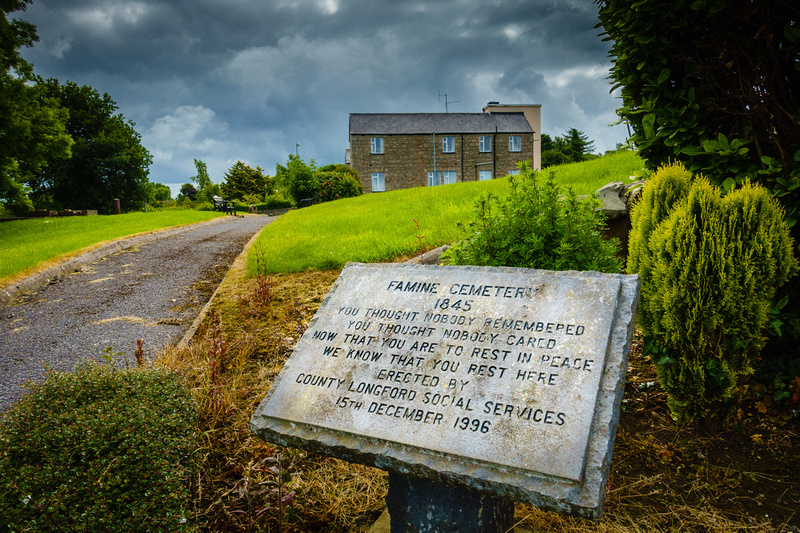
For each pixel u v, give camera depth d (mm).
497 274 2822
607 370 2217
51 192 43312
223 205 33438
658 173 3762
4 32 18141
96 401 2875
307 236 11016
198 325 6156
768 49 3555
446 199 12914
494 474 2055
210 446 3330
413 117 44250
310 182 36125
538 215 4199
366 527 2941
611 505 2943
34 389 3008
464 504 2428
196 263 10992
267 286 7273
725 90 3871
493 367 2383
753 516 2762
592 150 63969
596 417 2088
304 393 2686
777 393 3564
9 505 2127
